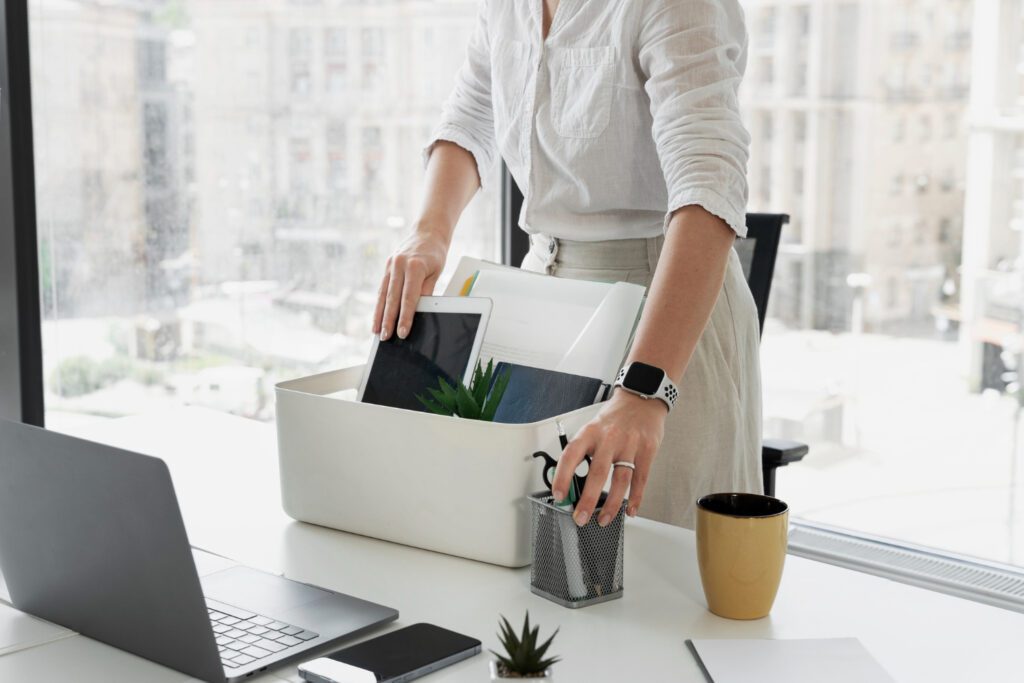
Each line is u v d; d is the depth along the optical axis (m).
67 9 1.98
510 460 1.09
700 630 0.97
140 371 2.18
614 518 1.03
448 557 1.15
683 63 1.28
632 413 1.09
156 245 2.16
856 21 2.36
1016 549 2.36
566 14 1.43
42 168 1.99
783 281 2.52
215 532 1.23
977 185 2.31
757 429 1.64
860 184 2.42
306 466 1.23
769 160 2.48
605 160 1.44
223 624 0.96
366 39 2.37
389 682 0.85
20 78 1.72
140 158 2.12
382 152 2.44
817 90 2.41
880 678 0.86
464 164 1.68
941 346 2.39
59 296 2.04
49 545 0.96
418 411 1.23
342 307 2.46
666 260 1.21
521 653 0.78
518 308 1.30
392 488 1.17
